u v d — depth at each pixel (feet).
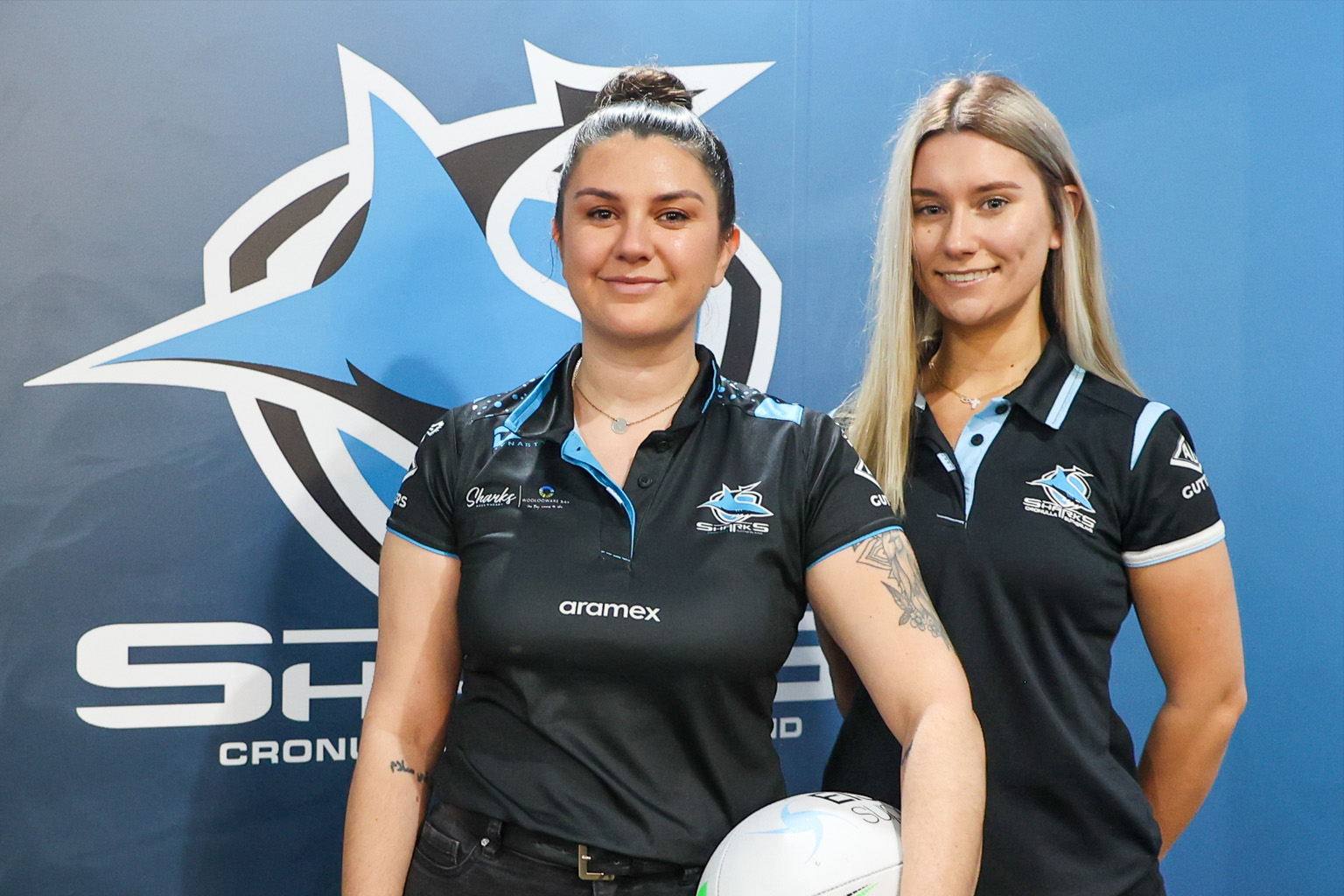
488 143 5.32
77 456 5.01
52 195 4.94
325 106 5.16
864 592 3.75
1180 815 4.53
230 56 5.06
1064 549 4.00
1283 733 6.00
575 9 5.35
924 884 3.36
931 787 3.49
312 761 5.29
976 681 4.06
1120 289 5.78
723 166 3.97
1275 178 5.87
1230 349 5.89
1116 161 5.76
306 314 5.20
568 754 3.61
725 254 4.06
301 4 5.11
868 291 5.59
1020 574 4.01
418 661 3.91
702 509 3.75
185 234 5.07
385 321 5.28
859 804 3.73
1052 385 4.27
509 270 5.38
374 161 5.22
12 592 4.97
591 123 3.92
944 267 4.26
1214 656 4.23
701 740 3.66
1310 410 5.95
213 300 5.11
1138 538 4.10
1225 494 5.92
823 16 5.54
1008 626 4.02
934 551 4.15
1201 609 4.15
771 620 3.69
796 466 3.84
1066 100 5.71
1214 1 5.79
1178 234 5.82
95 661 5.05
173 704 5.14
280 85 5.12
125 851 5.11
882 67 5.60
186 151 5.05
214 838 5.19
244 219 5.12
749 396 4.10
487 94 5.31
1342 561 6.01
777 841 3.49
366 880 3.72
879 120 5.62
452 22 5.25
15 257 4.92
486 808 3.63
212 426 5.13
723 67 5.48
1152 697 5.86
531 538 3.72
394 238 5.27
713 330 5.54
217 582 5.16
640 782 3.60
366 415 5.28
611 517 3.73
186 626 5.14
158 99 5.01
